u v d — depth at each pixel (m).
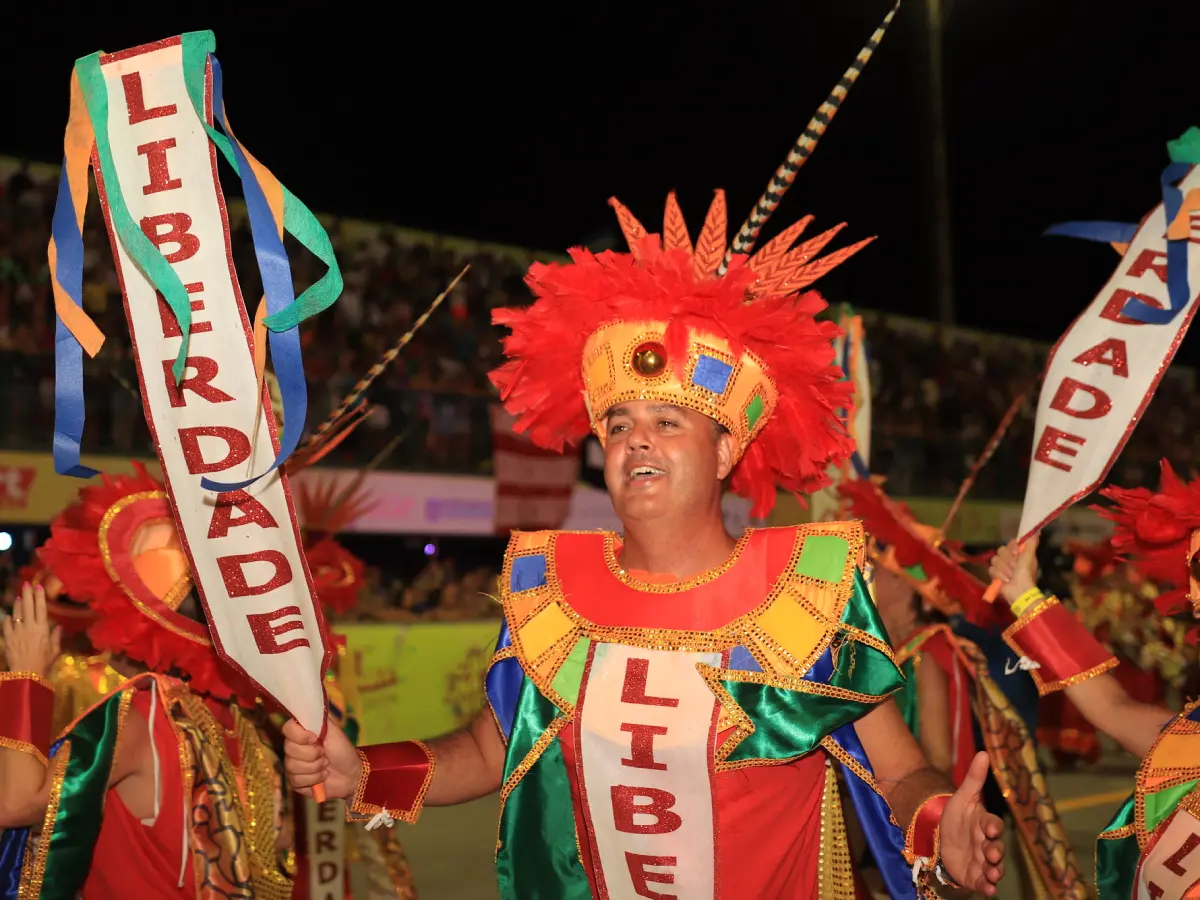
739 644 1.89
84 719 2.43
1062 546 8.93
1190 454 14.96
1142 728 2.43
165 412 1.88
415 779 2.03
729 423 1.95
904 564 3.79
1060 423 2.65
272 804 2.80
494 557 10.82
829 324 2.00
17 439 7.23
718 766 1.84
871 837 1.93
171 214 1.83
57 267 1.81
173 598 2.57
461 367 9.45
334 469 8.43
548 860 1.94
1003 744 3.70
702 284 1.90
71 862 2.35
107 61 1.84
